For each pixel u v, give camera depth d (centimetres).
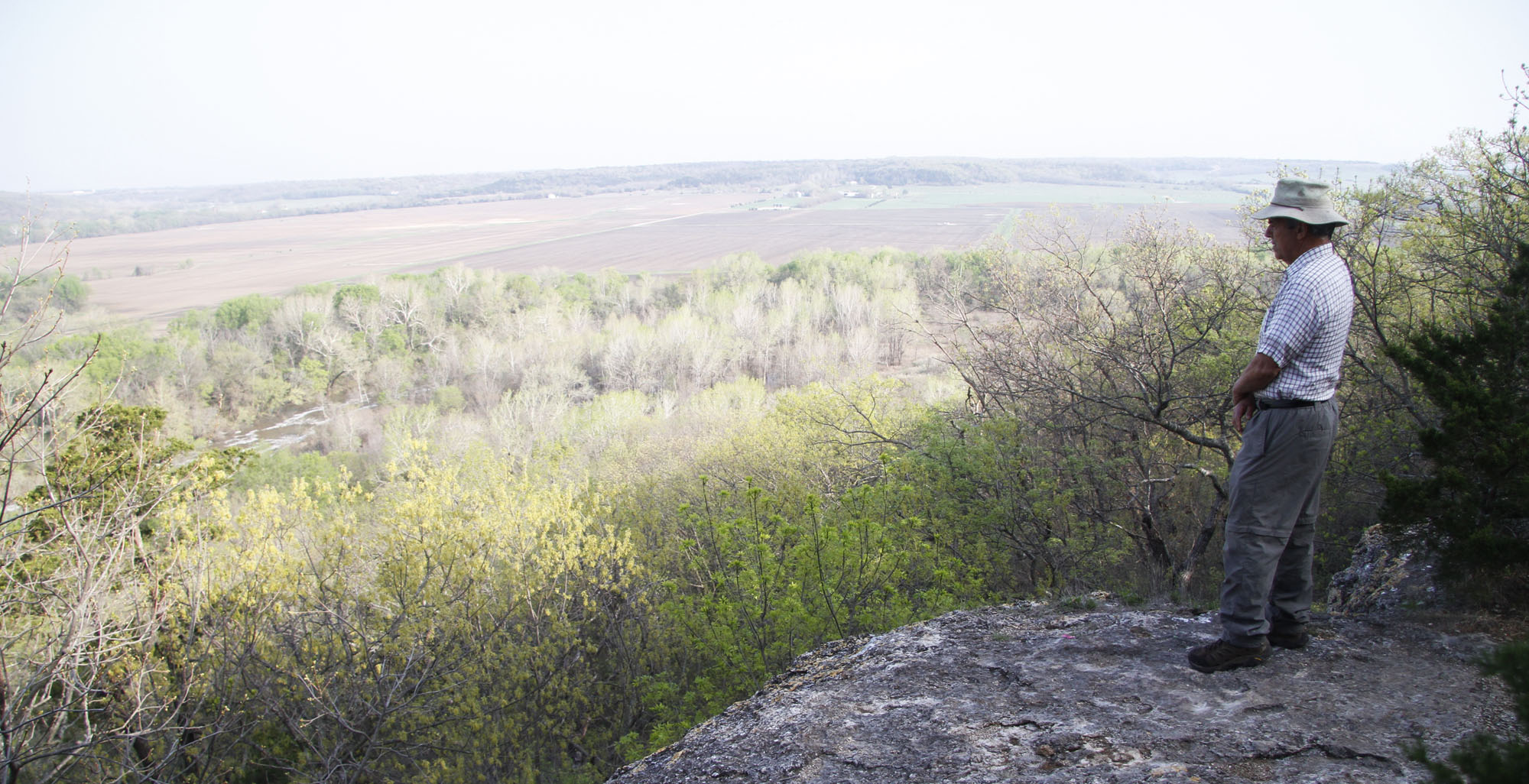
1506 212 884
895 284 7731
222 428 6250
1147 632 392
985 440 926
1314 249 319
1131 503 940
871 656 430
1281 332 309
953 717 337
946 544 888
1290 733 286
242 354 6650
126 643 909
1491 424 387
